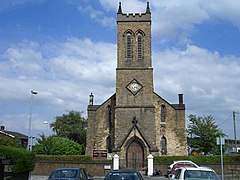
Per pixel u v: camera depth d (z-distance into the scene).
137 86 49.88
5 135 64.06
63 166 43.56
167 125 51.50
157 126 51.41
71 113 80.25
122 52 51.34
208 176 15.62
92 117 51.91
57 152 49.16
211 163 43.38
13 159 24.44
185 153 50.50
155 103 52.31
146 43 51.53
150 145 46.81
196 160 44.06
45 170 43.41
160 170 43.94
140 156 47.12
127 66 50.75
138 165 46.72
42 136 51.94
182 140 50.94
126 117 48.56
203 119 60.50
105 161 43.69
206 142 58.97
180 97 52.72
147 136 47.66
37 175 42.03
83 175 18.47
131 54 51.28
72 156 44.38
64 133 77.19
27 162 26.62
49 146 49.34
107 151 48.28
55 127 78.56
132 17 52.38
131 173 15.67
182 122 51.47
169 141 51.00
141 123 48.25
